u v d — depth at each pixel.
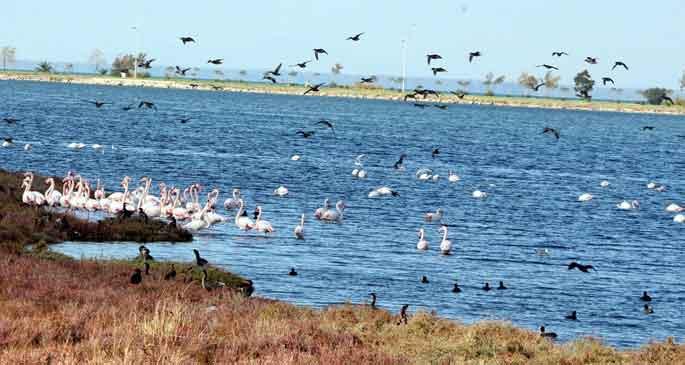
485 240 54.69
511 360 22.31
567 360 22.97
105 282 28.33
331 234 52.84
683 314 37.41
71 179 55.69
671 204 80.75
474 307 36.09
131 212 48.91
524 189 88.19
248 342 19.34
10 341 17.81
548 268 46.41
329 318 25.92
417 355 21.86
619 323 35.03
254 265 41.62
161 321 19.08
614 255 52.28
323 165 101.00
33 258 32.41
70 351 16.83
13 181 57.62
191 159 97.00
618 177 111.12
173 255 41.94
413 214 65.06
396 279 40.69
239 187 75.81
